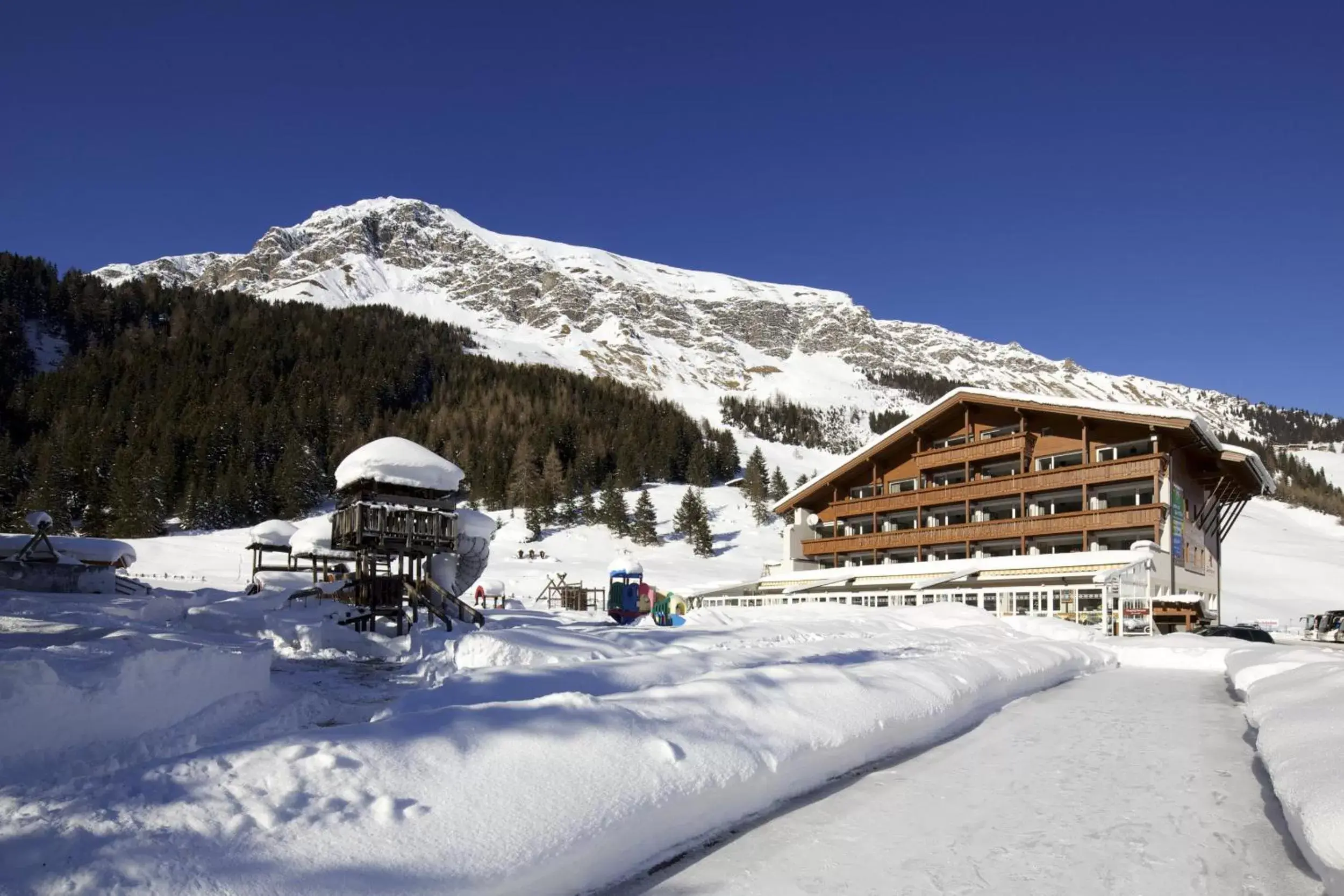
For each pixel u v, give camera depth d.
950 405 46.06
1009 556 43.56
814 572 47.81
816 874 5.31
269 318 153.88
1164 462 37.72
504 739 5.61
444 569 19.62
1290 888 5.05
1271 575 79.12
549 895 4.70
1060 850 5.76
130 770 4.69
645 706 6.95
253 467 89.62
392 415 123.50
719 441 126.38
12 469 85.62
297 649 15.20
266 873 3.77
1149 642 23.80
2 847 3.64
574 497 96.50
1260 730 9.03
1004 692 13.18
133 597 19.41
